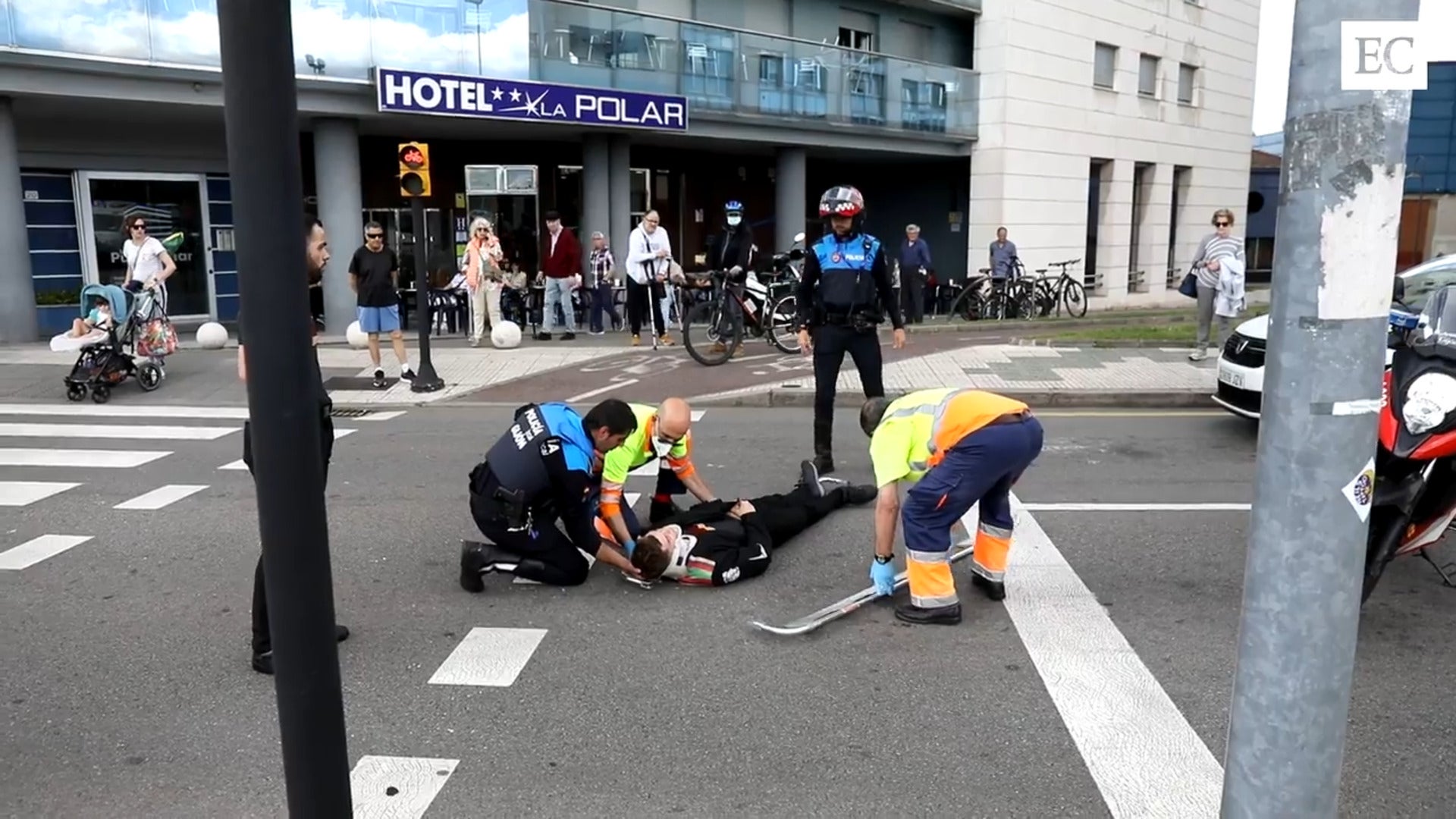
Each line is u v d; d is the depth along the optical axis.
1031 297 22.14
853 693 4.26
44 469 8.31
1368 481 2.12
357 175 16.16
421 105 15.42
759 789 3.56
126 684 4.45
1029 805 3.45
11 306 14.39
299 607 2.10
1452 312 4.67
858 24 23.84
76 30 13.36
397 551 6.19
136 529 6.66
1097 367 12.45
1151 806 3.43
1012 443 4.79
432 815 3.42
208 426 10.12
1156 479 7.58
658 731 3.97
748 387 11.73
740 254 13.77
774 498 6.34
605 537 5.54
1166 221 31.00
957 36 25.86
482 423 10.26
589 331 17.25
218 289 19.12
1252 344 8.75
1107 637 4.79
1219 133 32.97
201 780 3.67
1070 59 25.89
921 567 4.93
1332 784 2.24
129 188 17.95
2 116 13.93
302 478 2.05
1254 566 2.21
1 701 4.29
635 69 17.78
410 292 17.58
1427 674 4.39
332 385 12.04
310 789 2.18
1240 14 32.97
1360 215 2.01
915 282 18.61
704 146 21.31
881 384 7.71
